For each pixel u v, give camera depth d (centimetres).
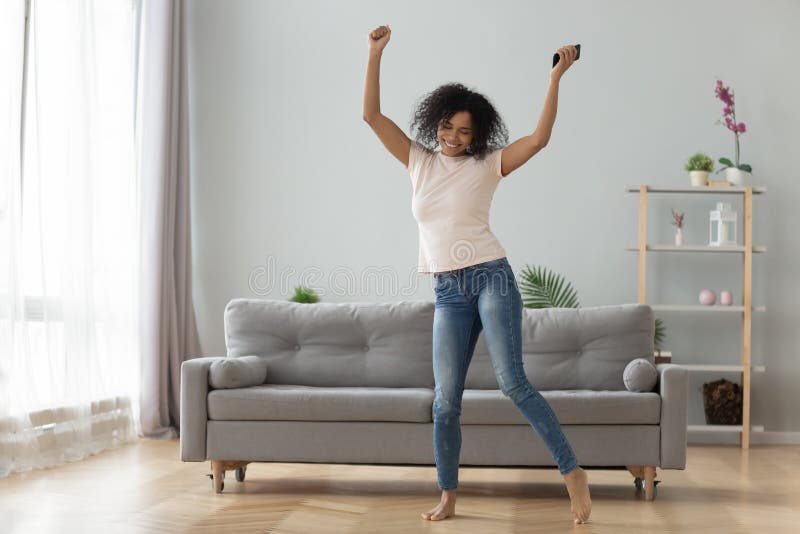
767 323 555
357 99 588
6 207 391
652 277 563
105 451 464
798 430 548
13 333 393
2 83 393
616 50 570
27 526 288
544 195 571
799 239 556
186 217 561
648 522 301
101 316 483
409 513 312
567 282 568
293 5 593
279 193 590
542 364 396
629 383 358
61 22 447
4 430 387
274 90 593
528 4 576
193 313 565
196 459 351
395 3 586
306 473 400
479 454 346
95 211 479
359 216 585
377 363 400
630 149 568
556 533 282
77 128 455
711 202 562
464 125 279
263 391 352
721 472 421
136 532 280
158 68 538
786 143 559
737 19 564
